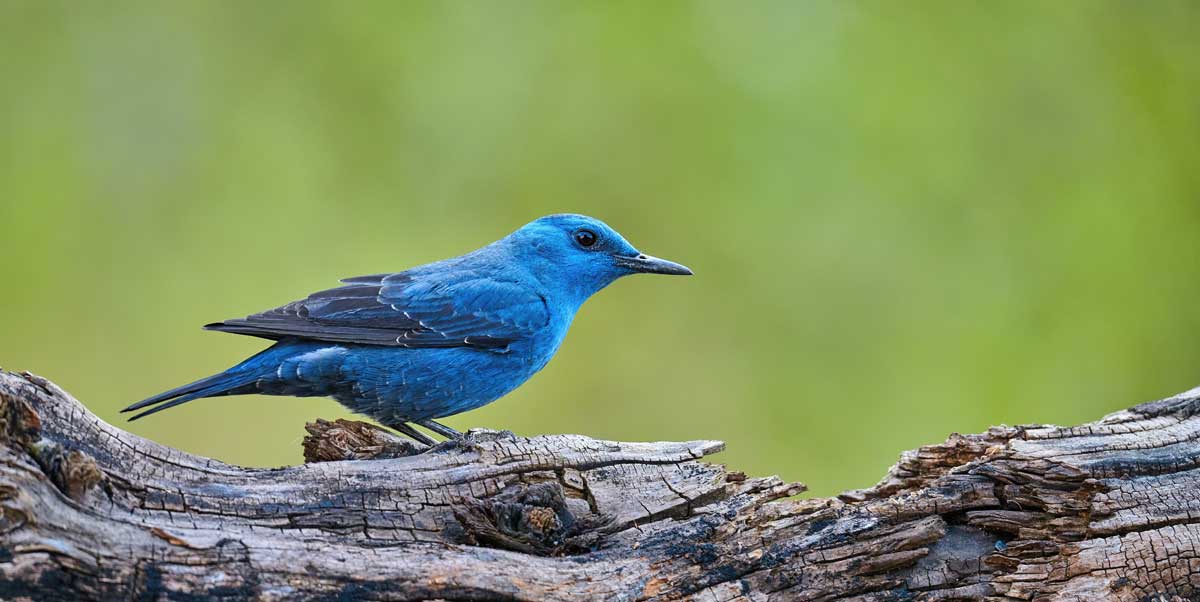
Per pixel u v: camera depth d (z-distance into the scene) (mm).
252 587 7168
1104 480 8102
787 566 7871
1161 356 14812
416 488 8164
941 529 7961
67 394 7605
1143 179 15477
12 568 6555
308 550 7445
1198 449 8336
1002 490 8078
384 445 9008
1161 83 15977
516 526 8156
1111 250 15055
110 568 6934
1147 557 7883
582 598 7656
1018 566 7922
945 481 8141
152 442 7750
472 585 7496
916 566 7961
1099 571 7855
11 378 7492
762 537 8000
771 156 15727
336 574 7336
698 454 8969
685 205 15977
